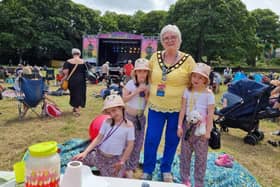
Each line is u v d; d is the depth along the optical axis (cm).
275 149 555
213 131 323
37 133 564
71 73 703
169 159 334
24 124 632
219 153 462
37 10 4150
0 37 3853
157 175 355
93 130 399
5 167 394
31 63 4328
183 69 311
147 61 333
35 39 4066
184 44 3922
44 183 124
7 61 4234
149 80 335
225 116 611
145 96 337
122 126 293
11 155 439
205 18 3678
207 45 3900
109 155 294
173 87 312
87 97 1104
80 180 138
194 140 304
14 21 3856
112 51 2183
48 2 4200
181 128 310
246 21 3919
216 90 1456
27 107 693
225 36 3734
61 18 4219
